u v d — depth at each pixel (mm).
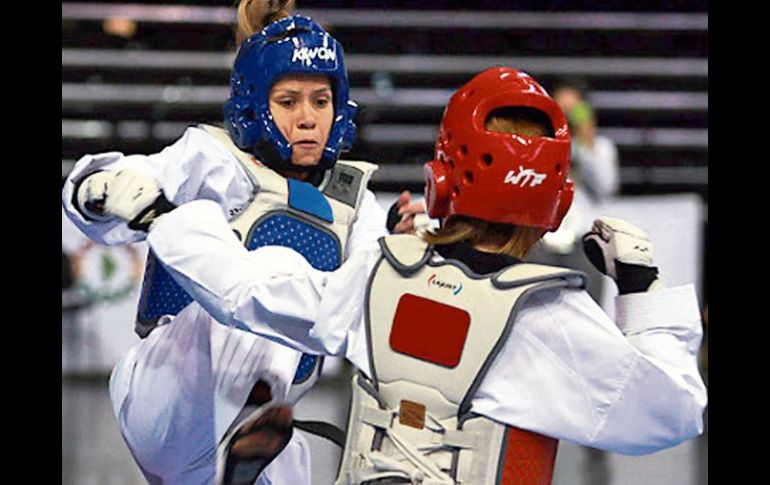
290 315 7230
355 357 7191
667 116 23844
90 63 22641
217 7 23188
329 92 8805
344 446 7590
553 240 18016
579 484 15000
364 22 23453
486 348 6797
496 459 6816
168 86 22734
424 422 6902
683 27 23781
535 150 6949
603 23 23688
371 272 7219
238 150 8773
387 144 23031
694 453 16625
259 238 8656
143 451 9078
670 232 20297
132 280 19375
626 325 7336
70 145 22016
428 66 23375
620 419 6863
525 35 23781
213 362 8656
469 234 7129
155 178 8195
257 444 8086
